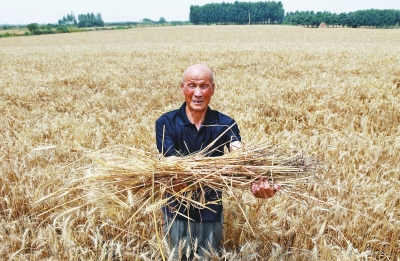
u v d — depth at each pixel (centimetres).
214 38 4794
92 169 246
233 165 225
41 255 308
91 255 298
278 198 356
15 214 371
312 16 11762
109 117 720
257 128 627
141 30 8700
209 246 266
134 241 319
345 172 423
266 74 1354
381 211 333
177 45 3238
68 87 1179
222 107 786
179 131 252
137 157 240
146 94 1001
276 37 4922
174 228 270
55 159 480
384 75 1268
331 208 338
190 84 239
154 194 230
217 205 266
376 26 12850
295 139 527
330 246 281
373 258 301
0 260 304
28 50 3189
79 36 6519
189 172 223
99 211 341
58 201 356
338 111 768
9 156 505
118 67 1719
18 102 927
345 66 1534
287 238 330
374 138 554
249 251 293
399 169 417
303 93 919
